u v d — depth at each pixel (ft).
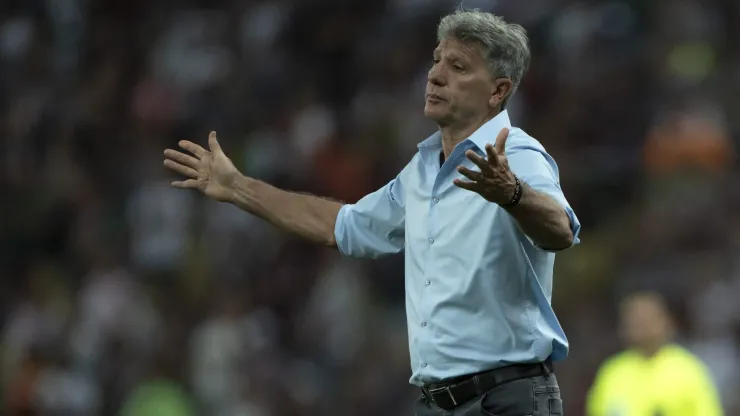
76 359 143.02
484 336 52.16
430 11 189.57
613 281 146.20
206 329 141.49
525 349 52.21
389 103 178.50
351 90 188.96
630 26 180.34
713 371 128.47
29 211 175.83
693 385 98.12
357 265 152.35
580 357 137.28
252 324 144.46
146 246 162.09
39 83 198.70
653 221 151.02
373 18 197.16
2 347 146.72
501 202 47.88
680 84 170.19
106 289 149.18
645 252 148.56
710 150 157.69
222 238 160.45
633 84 173.99
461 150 53.31
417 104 175.52
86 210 173.17
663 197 155.12
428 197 54.60
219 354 139.03
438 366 52.75
